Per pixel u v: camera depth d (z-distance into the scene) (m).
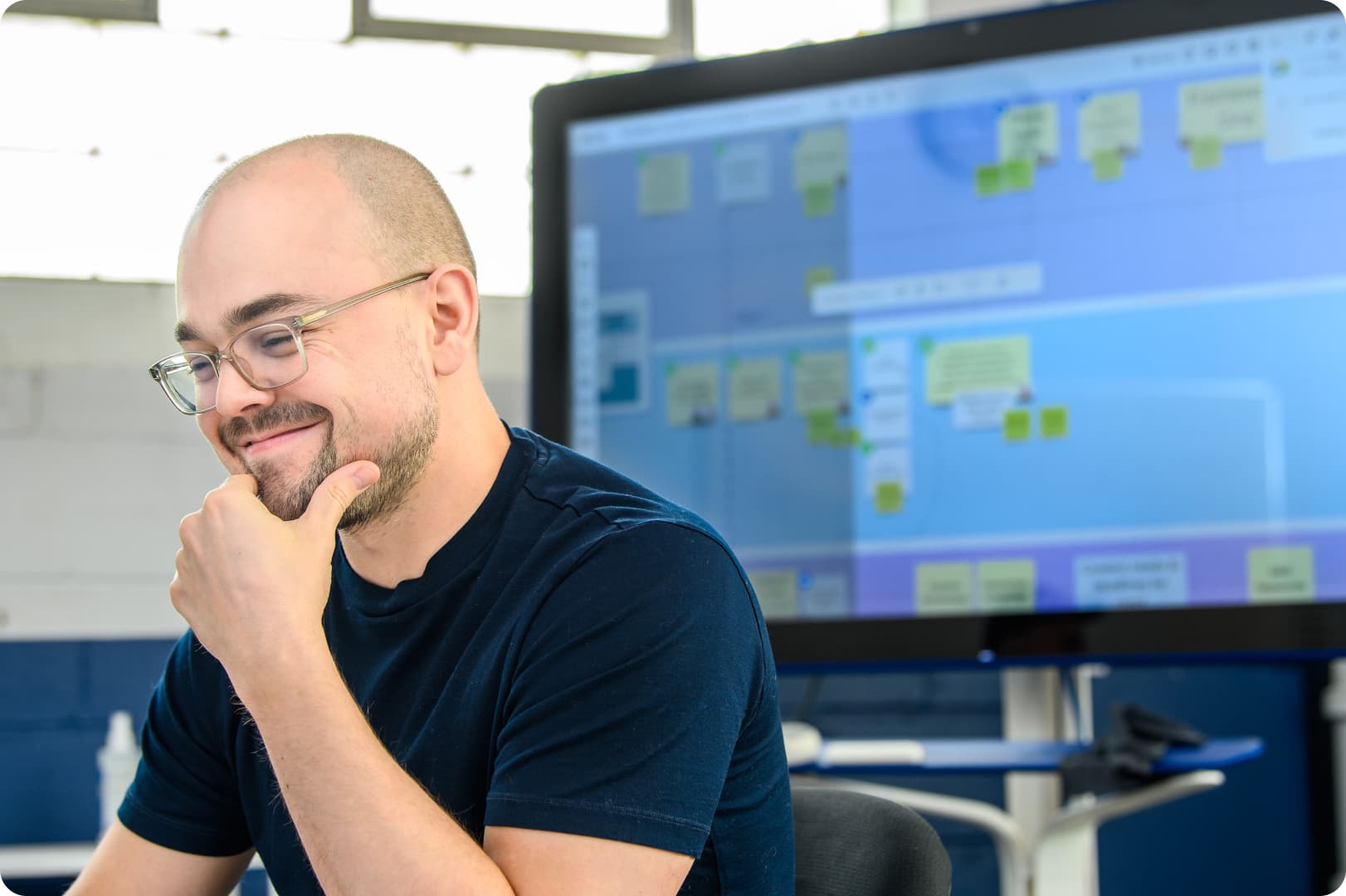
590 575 0.99
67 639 2.50
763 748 1.05
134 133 2.71
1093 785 1.73
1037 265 2.05
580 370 2.27
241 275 1.01
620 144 2.29
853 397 2.13
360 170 1.07
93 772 2.48
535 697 0.96
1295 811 2.52
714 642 0.97
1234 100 1.99
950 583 2.05
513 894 0.89
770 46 2.94
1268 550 1.93
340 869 0.89
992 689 2.62
